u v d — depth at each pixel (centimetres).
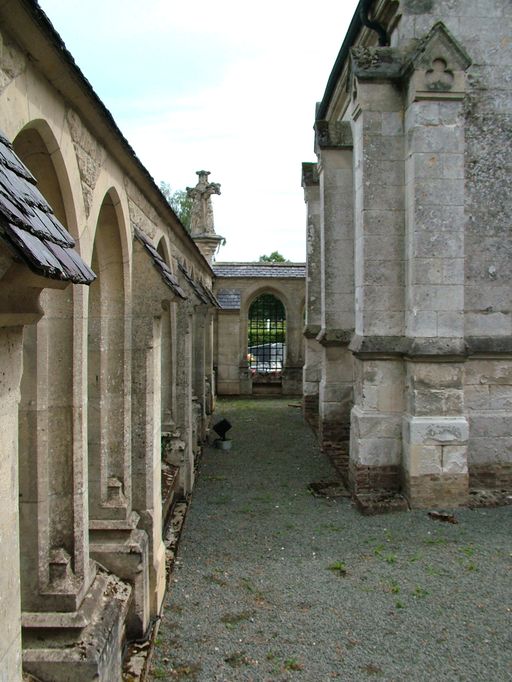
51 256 199
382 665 482
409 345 852
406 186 878
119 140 439
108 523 499
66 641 359
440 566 664
